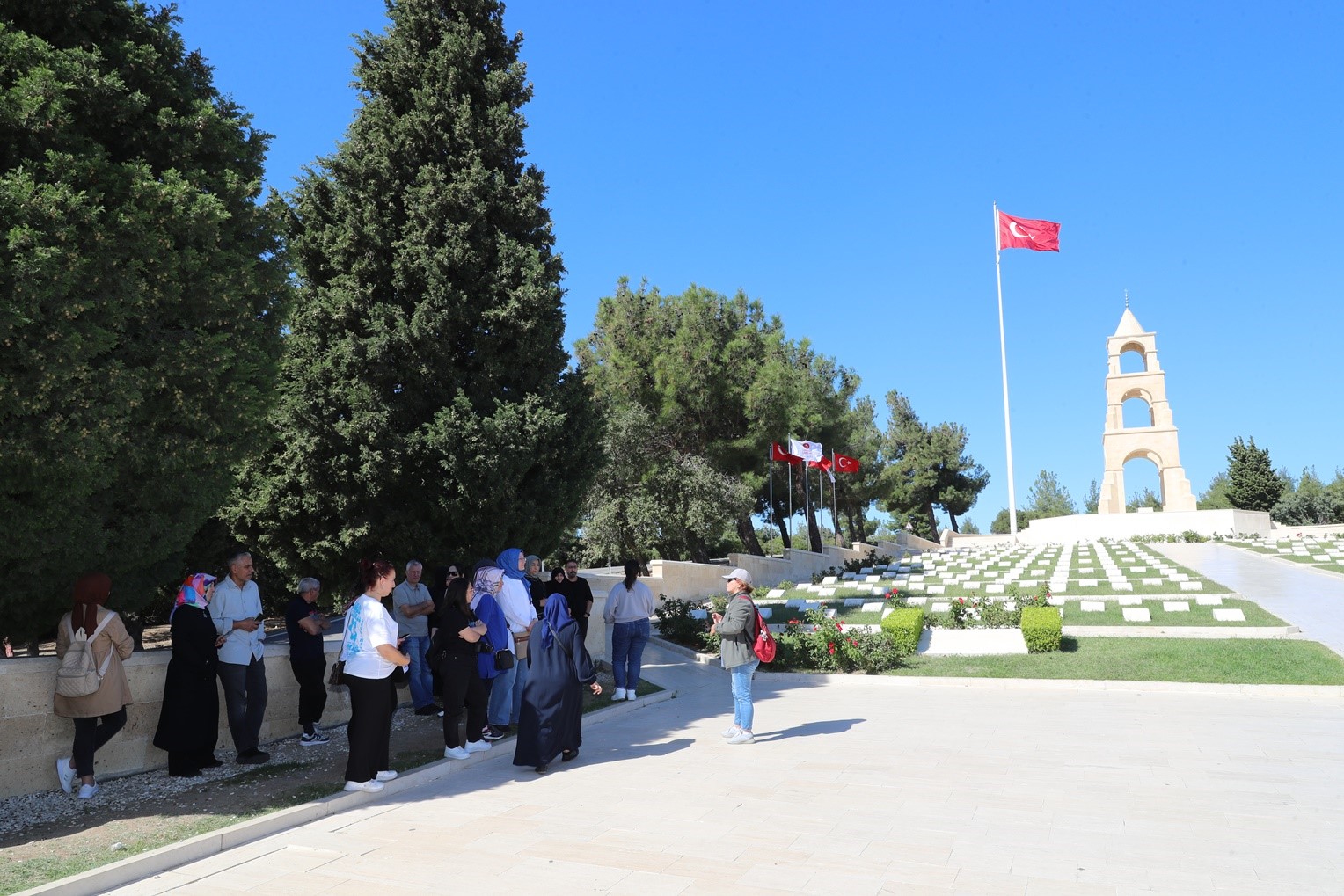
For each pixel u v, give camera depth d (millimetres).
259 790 7031
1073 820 6023
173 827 5977
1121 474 62281
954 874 4973
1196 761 7723
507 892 4824
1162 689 11586
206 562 15719
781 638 14453
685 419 33562
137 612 16875
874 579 28859
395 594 10742
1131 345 63312
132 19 8344
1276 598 19719
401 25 14992
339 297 13797
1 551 6871
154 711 8078
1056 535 62469
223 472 8805
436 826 6141
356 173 14328
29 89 6637
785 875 5000
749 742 9070
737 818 6207
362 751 6918
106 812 6500
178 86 8508
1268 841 5508
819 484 44625
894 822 6031
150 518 8281
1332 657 12406
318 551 14055
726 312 35406
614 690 12477
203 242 7629
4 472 6625
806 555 37906
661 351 33344
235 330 8141
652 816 6293
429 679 10773
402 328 13414
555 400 14469
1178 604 17562
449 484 13492
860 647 14008
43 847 5559
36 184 6625
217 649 8125
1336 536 52812
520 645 10586
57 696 6844
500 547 13945
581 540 32125
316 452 13570
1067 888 4738
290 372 13891
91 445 6703
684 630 17406
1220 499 80125
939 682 12742
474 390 13992
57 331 6328
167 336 7531
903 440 71125
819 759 8133
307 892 4871
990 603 17562
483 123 14695
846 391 45094
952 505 71938
